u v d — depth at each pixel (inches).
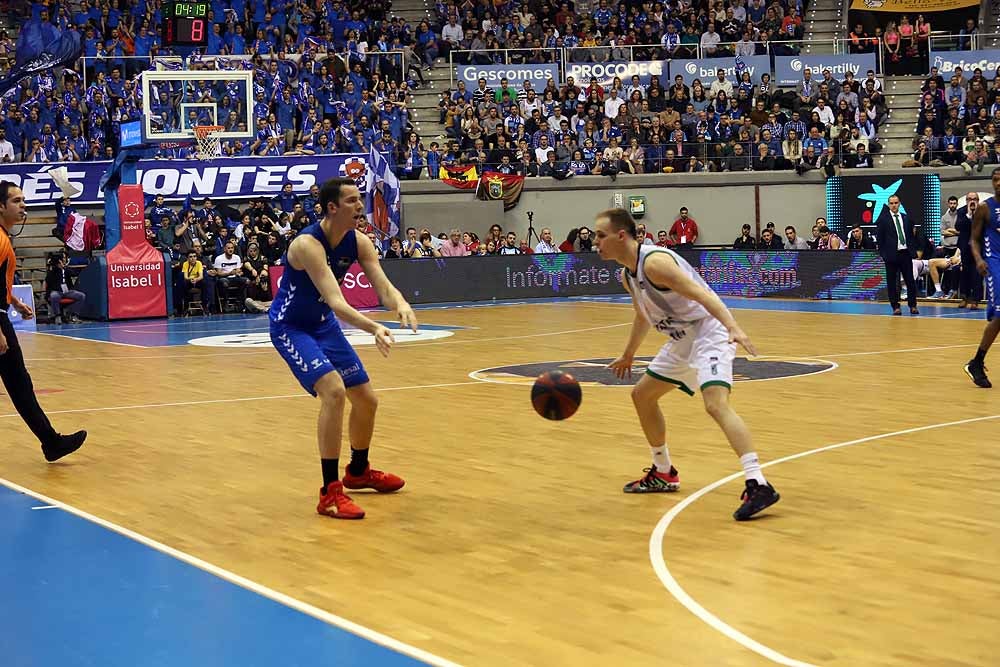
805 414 368.5
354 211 246.4
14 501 266.8
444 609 180.9
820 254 909.8
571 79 1142.3
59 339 722.8
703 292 235.5
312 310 255.1
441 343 628.7
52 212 955.3
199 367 543.5
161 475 295.3
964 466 285.0
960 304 800.3
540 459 306.0
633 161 1096.8
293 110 1033.5
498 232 1022.4
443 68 1159.6
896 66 1181.1
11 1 1058.7
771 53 1162.0
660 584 192.7
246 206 986.1
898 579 193.3
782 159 1097.4
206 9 923.4
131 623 175.9
